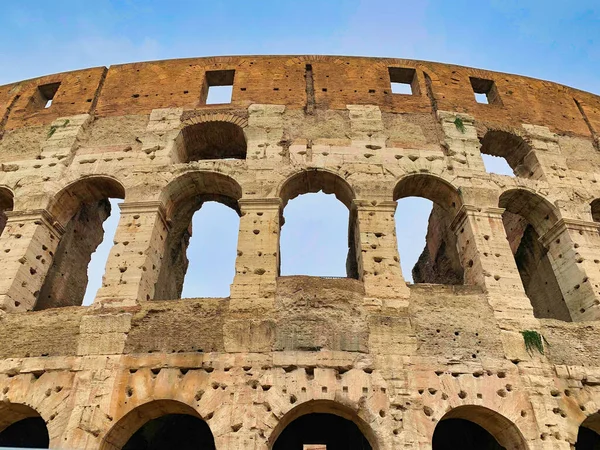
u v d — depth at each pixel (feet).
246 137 78.89
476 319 59.98
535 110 91.71
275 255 64.23
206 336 56.65
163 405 53.93
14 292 63.52
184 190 75.61
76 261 86.89
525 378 55.67
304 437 72.08
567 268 71.31
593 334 60.80
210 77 93.35
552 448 51.29
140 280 62.08
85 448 49.73
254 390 52.44
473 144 80.89
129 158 76.89
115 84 91.09
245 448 48.91
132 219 68.54
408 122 83.41
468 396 53.67
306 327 56.85
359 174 73.72
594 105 97.35
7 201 79.61
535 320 60.85
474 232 68.90
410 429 50.85
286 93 86.84
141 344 56.29
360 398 52.26
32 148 81.30
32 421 69.77
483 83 97.30
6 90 96.12
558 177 79.92
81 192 76.43
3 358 56.65
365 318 58.49
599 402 55.31
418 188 77.30
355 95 87.35
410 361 55.31
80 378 54.08
